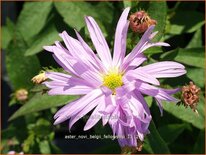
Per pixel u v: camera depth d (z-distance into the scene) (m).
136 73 0.11
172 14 0.16
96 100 0.11
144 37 0.11
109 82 0.12
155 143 0.14
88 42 0.14
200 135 0.16
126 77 0.11
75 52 0.11
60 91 0.11
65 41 0.11
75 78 0.11
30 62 0.16
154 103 0.16
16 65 0.16
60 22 0.16
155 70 0.11
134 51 0.11
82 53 0.11
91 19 0.12
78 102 0.11
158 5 0.13
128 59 0.12
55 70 0.12
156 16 0.13
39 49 0.16
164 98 0.11
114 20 0.16
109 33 0.15
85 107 0.11
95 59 0.11
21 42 0.16
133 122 0.11
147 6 0.14
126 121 0.11
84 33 0.14
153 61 0.14
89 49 0.11
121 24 0.12
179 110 0.15
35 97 0.15
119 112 0.11
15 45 0.16
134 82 0.11
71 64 0.11
